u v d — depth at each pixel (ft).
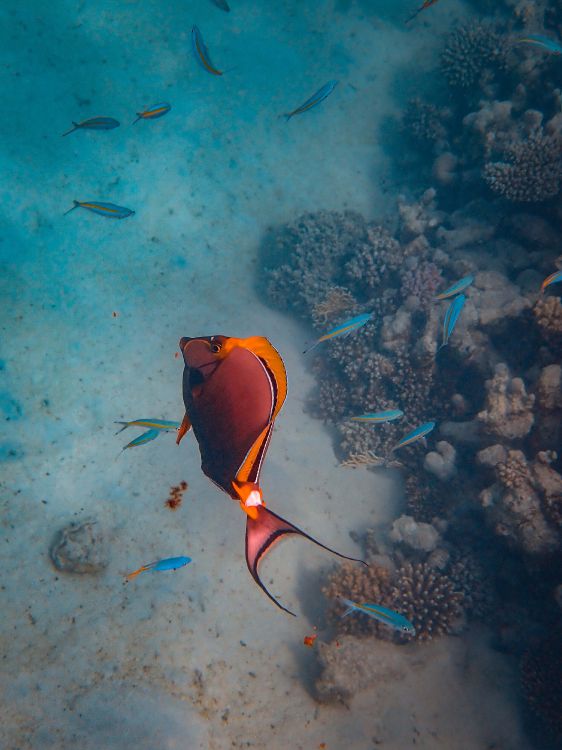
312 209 34.45
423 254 28.99
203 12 36.47
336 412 27.09
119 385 23.99
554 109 30.45
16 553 18.42
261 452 3.24
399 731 17.65
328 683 17.81
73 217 27.89
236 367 3.41
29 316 24.14
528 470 19.03
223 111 34.55
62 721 15.30
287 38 38.14
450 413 24.70
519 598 19.95
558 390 19.86
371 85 38.55
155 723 15.67
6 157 27.63
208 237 31.30
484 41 33.47
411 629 13.58
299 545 21.94
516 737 17.70
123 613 17.89
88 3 33.78
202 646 17.93
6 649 16.39
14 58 30.45
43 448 21.08
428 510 22.90
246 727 16.72
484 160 31.07
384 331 25.95
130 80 32.83
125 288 27.30
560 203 25.71
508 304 23.41
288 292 30.71
